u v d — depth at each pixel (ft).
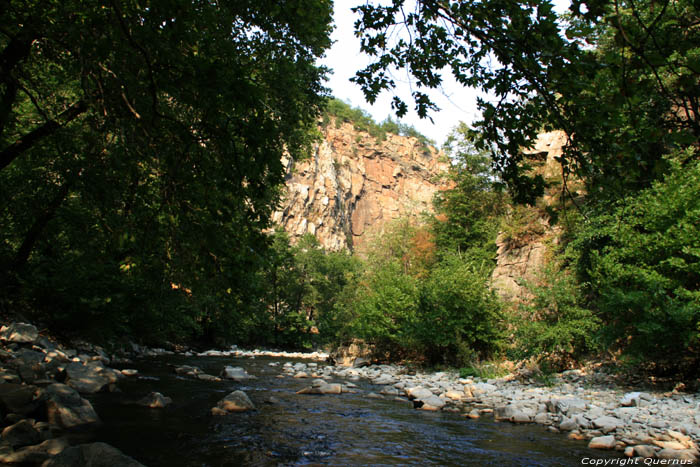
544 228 78.59
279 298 152.97
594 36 11.20
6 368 30.99
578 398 38.17
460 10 12.98
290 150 52.75
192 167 15.43
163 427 24.97
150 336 73.46
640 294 37.83
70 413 23.79
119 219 17.26
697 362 40.01
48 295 46.96
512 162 15.02
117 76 13.98
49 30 15.35
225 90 12.68
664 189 38.91
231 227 16.15
